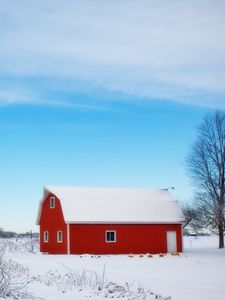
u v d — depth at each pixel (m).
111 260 38.38
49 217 50.91
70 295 16.33
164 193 55.50
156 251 49.59
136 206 51.06
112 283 20.05
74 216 47.22
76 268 30.31
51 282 19.66
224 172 57.12
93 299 15.73
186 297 17.09
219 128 57.88
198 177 58.50
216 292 18.41
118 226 48.50
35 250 55.03
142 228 49.47
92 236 47.47
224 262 35.59
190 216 63.56
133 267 31.27
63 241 47.59
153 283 21.61
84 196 50.38
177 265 32.91
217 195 57.09
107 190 53.09
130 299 15.88
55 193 49.69
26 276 21.86
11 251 48.19
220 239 57.59
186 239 90.62
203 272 27.28
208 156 58.12
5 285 15.57
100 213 48.53
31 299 15.02
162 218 50.50
